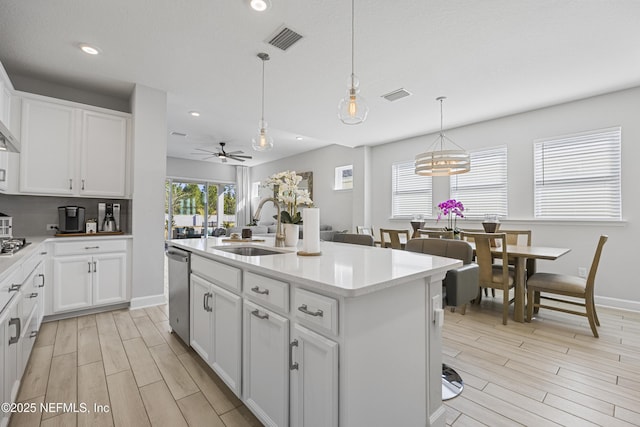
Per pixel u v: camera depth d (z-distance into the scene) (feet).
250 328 4.90
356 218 19.88
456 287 5.78
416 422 4.39
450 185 16.03
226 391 5.80
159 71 9.74
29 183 9.39
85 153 10.30
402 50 8.43
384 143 19.07
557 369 6.63
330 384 3.45
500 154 14.21
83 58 8.91
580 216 11.93
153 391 5.77
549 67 9.33
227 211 30.53
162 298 11.12
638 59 8.84
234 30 7.56
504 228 13.91
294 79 10.29
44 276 8.81
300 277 3.76
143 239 10.75
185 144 22.03
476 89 10.94
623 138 10.96
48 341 7.93
